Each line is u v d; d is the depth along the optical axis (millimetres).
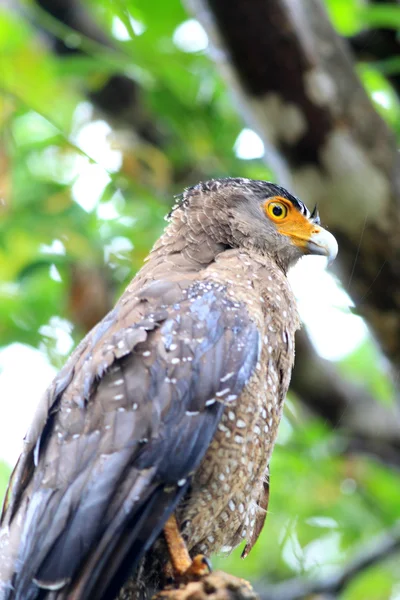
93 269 14461
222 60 12141
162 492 8367
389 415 15125
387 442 15109
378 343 12648
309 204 12312
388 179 12125
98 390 8586
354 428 15188
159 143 15828
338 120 12086
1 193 14164
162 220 14703
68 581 7941
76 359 9055
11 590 8000
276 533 15070
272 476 14750
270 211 10750
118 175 14844
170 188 15211
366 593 15906
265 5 11766
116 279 14664
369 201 12109
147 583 8883
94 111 15906
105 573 8039
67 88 15148
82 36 14688
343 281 12445
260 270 9875
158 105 14789
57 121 14891
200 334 8898
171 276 9656
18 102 14320
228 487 8844
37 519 8180
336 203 12180
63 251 14422
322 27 12156
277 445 14523
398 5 14125
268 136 12320
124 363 8672
